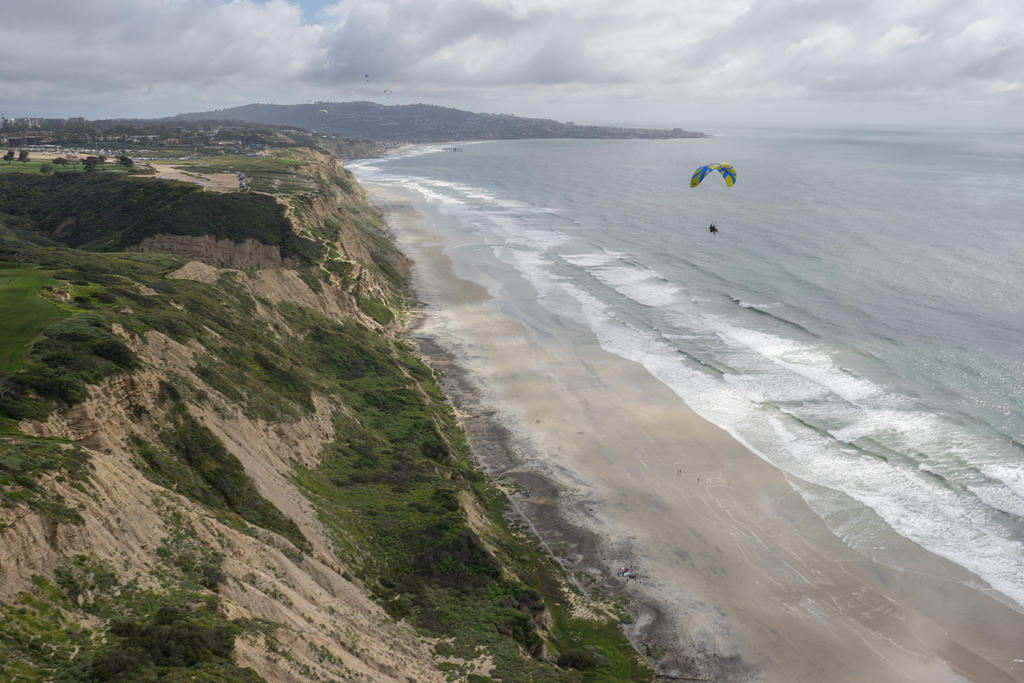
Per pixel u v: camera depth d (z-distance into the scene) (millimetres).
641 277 94000
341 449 41594
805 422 52719
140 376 31125
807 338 69688
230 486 30516
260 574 25062
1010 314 74375
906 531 40188
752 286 87688
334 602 26797
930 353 64625
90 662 17625
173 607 20688
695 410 55531
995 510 41500
